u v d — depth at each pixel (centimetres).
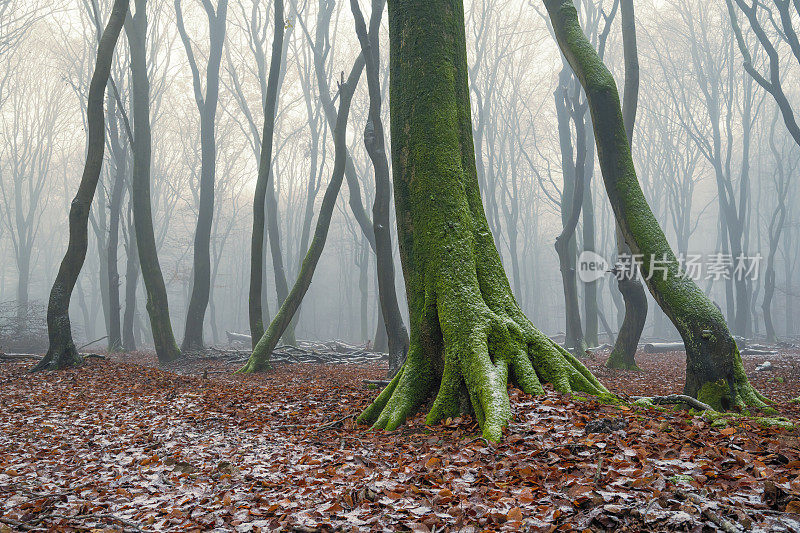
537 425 558
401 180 801
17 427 841
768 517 325
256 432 791
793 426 597
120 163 2847
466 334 697
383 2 1861
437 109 784
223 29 2598
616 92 1098
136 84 2255
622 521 332
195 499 485
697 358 920
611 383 1334
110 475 572
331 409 958
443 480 452
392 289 1545
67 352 1563
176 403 1056
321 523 387
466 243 752
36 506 464
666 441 493
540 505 374
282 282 2888
